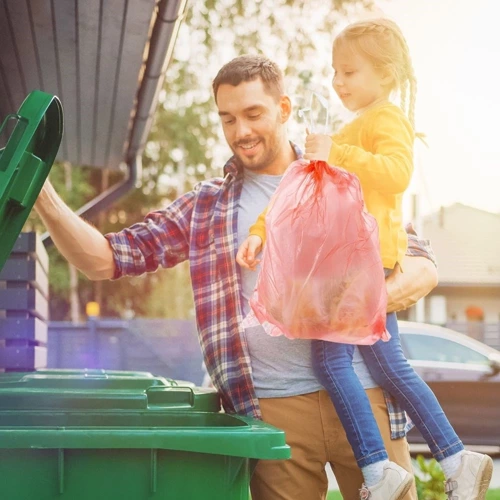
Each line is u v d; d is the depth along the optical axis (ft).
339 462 12.04
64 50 21.79
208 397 12.17
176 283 133.90
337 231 10.91
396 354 11.98
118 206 109.29
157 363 75.25
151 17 19.01
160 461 8.89
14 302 18.25
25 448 8.62
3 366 18.16
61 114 10.21
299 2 75.56
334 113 26.11
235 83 12.01
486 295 107.76
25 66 23.30
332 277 10.89
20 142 9.47
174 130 101.76
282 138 12.44
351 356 11.68
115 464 8.80
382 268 11.09
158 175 107.34
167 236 12.85
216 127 103.40
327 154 11.60
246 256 11.48
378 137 12.16
